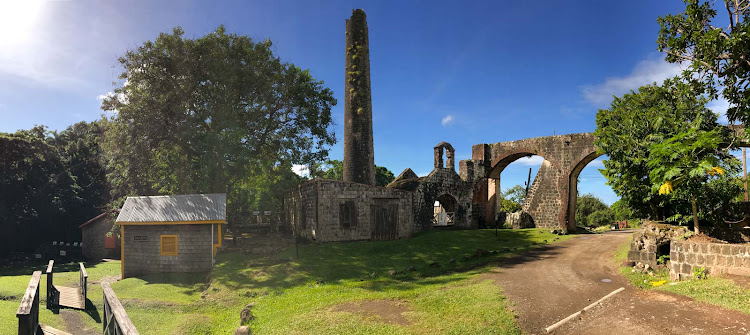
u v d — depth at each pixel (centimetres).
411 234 2545
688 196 1518
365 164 3089
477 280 1413
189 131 2398
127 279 1844
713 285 1010
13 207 3322
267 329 962
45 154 3678
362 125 3125
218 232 1950
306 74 2936
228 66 2558
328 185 2286
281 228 3266
